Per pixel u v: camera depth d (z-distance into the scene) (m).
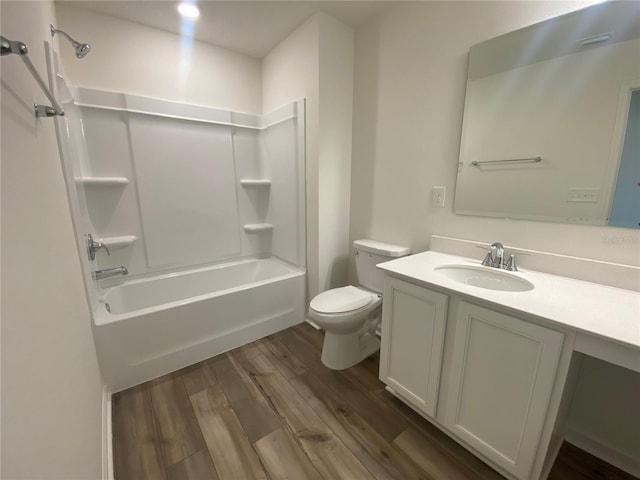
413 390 1.36
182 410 1.45
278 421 1.39
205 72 2.29
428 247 1.80
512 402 1.00
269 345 2.05
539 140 1.27
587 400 1.23
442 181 1.66
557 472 1.15
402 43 1.76
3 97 0.55
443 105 1.60
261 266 2.69
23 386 0.47
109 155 1.96
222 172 2.49
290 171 2.34
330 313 1.64
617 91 1.06
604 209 1.13
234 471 1.15
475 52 1.43
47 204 0.83
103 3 1.74
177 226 2.32
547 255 1.28
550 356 0.89
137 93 2.03
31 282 0.59
